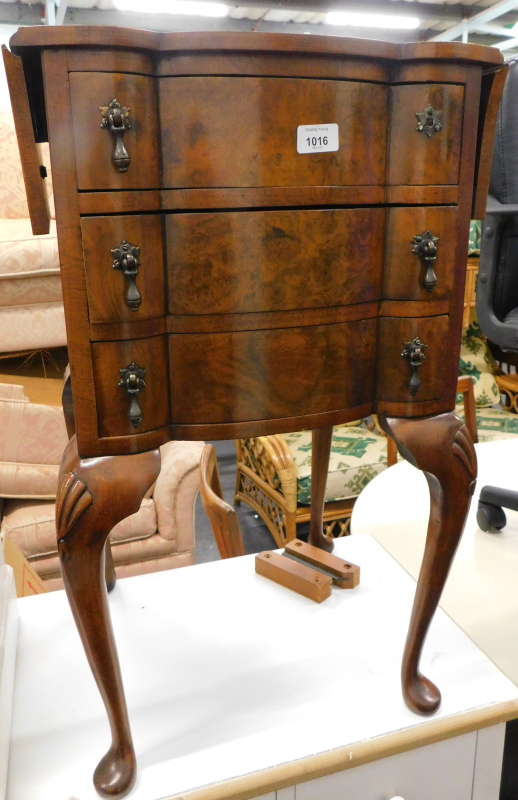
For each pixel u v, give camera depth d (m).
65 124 0.51
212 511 1.01
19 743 0.67
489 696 0.70
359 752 0.64
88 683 0.75
